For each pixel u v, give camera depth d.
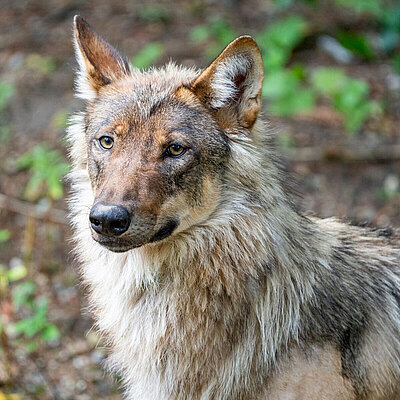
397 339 7.70
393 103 15.73
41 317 10.02
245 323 7.04
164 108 6.87
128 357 7.43
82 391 10.25
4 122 15.33
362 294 7.55
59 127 14.63
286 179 7.55
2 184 13.88
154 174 6.64
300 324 7.10
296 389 7.09
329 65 16.94
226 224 6.95
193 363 7.09
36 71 16.77
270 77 14.77
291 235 7.17
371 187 13.77
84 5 19.47
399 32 17.56
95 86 7.44
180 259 6.97
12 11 19.50
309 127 15.02
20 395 10.06
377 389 7.58
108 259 7.24
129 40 17.75
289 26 16.84
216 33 17.81
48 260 12.49
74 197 7.61
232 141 7.06
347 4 18.83
